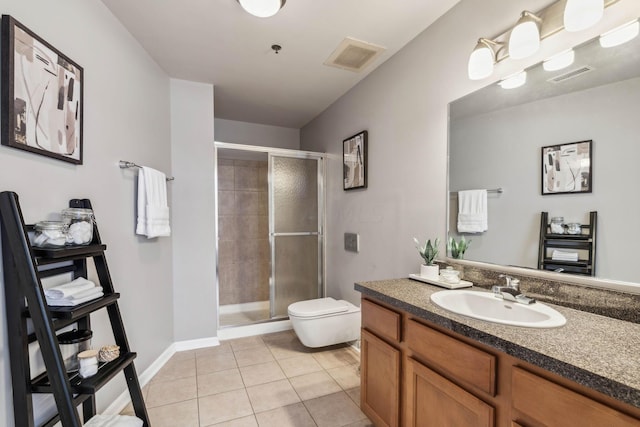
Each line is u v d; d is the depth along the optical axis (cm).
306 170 334
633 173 103
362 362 168
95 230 142
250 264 389
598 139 112
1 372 103
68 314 112
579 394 74
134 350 198
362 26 190
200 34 199
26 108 112
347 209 292
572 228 120
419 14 179
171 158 264
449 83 176
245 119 380
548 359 78
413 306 128
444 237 181
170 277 257
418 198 201
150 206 202
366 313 166
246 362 243
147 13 177
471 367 102
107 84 171
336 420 172
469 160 165
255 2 156
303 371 228
